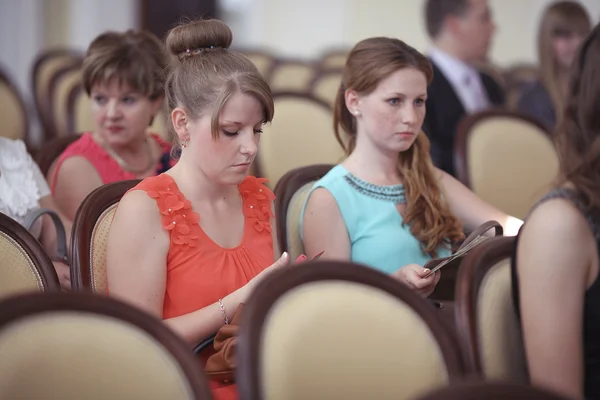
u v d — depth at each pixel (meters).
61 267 4.00
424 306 2.49
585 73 2.58
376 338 2.37
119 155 4.75
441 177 4.36
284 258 3.12
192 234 3.26
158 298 3.20
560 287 2.50
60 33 14.07
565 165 2.61
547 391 1.90
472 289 2.78
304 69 9.95
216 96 3.11
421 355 2.41
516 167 5.67
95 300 2.18
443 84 6.48
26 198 4.05
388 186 4.01
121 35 4.63
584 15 7.44
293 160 6.01
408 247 3.96
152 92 4.59
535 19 13.52
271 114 3.21
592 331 2.55
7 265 3.09
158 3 14.56
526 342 2.58
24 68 13.70
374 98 3.91
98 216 3.49
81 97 6.87
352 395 2.30
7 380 2.02
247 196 3.51
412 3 14.19
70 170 4.65
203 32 3.28
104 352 2.13
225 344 2.91
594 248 2.52
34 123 11.98
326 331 2.30
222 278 3.27
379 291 2.44
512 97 10.05
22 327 2.07
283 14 14.77
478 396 1.85
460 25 6.95
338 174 3.98
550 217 2.52
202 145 3.19
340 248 3.92
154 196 3.21
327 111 6.20
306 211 3.95
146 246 3.18
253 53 11.01
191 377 2.19
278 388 2.20
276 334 2.24
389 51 3.90
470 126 5.65
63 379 2.07
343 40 14.56
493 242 2.94
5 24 13.58
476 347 2.71
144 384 2.15
